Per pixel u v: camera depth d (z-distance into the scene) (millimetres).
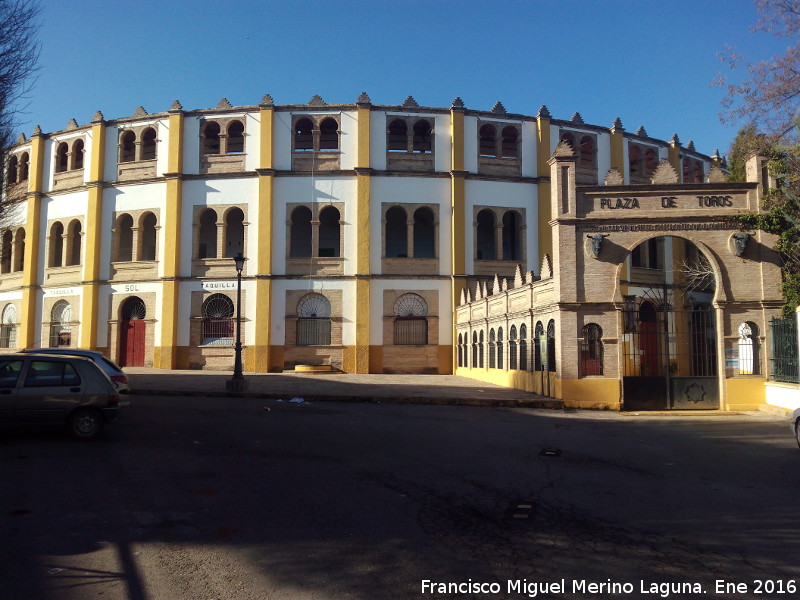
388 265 32531
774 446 11930
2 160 15000
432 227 35906
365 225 32406
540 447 11453
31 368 11086
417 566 5297
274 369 31750
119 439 11469
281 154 33031
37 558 5398
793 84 18750
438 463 9773
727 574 5203
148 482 8219
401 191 32906
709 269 31125
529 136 34562
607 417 16547
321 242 35156
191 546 5758
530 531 6301
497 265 33344
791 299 17828
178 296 32688
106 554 5523
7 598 4570
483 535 6152
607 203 18750
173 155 33281
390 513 6895
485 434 12930
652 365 28641
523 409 17859
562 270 18469
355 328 31938
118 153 34625
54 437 11547
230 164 33219
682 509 7219
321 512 6910
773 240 18391
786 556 5656
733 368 18203
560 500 7574
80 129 35750
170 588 4820
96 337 33625
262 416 15109
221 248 32719
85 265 34125
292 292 32281
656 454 10961
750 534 6277
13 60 13195
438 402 18922
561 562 5430
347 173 32781
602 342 18344
